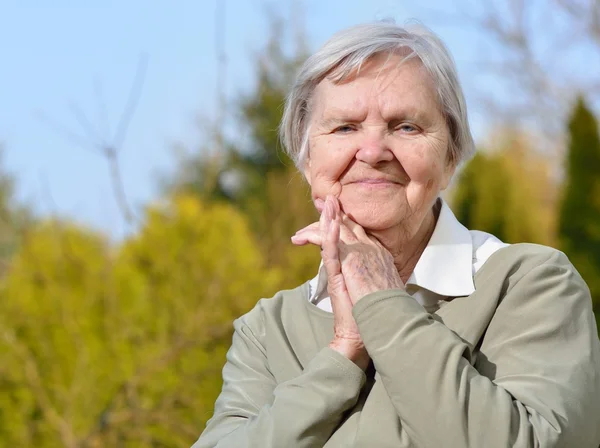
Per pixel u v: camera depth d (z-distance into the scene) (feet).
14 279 21.12
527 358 5.35
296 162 6.40
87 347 20.90
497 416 4.99
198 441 6.09
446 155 6.09
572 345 5.40
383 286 5.62
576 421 5.09
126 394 20.95
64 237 21.57
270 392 6.15
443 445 5.00
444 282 5.81
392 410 5.33
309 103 6.11
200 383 21.38
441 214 6.12
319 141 5.95
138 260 21.97
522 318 5.49
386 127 5.80
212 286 21.91
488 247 6.04
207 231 22.44
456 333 5.58
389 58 5.83
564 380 5.22
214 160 29.25
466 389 5.06
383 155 5.74
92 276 21.35
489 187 32.99
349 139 5.86
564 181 28.17
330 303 6.24
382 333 5.31
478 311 5.61
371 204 5.82
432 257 5.92
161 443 21.01
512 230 32.60
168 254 22.00
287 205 30.53
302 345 6.13
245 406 6.11
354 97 5.80
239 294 22.04
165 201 22.98
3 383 20.53
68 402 20.71
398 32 5.95
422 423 5.06
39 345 20.81
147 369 20.95
